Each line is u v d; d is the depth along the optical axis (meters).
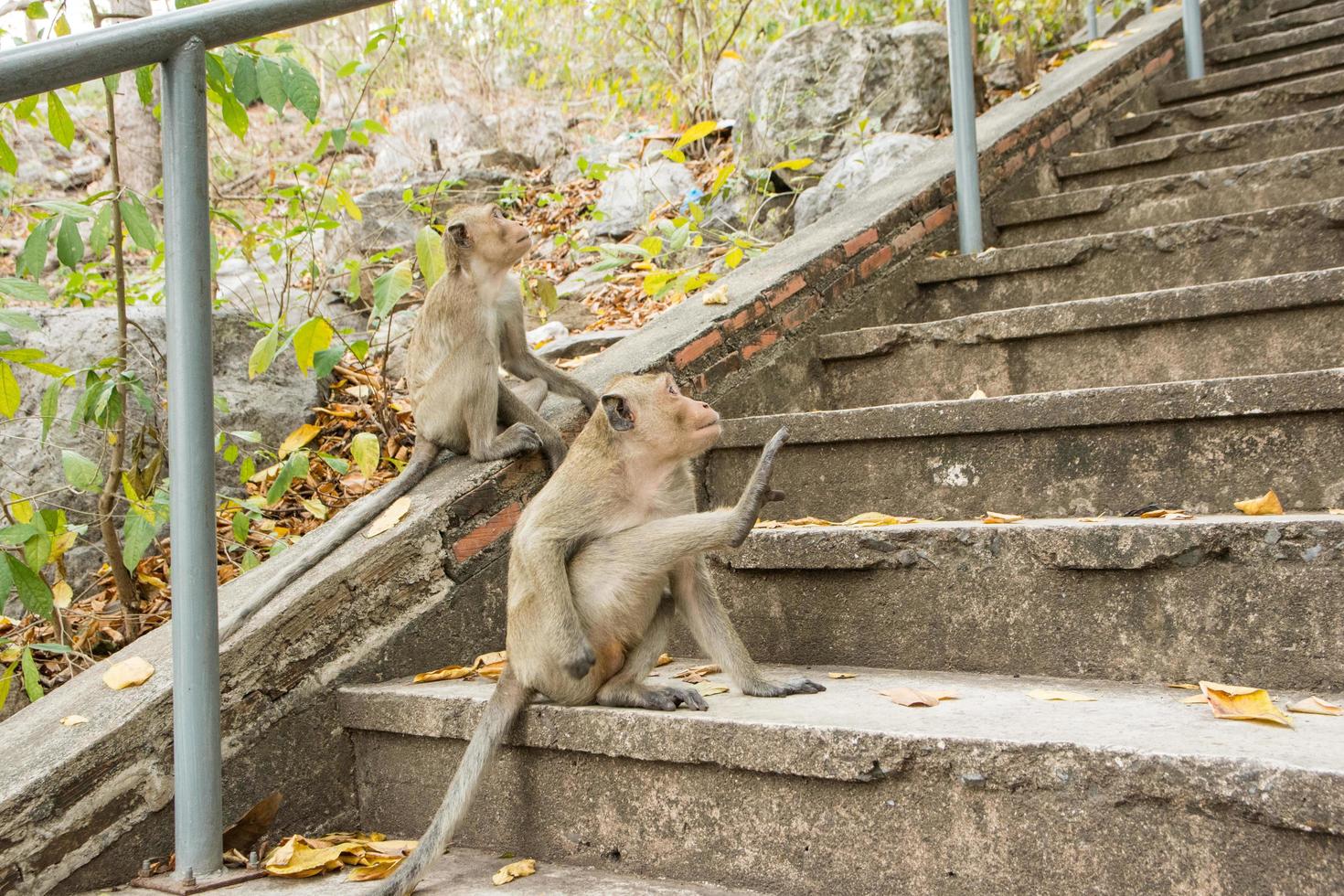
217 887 2.81
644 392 3.12
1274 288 4.14
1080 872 2.20
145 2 5.96
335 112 11.55
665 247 7.76
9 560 3.41
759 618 3.58
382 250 7.83
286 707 3.30
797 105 8.20
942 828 2.35
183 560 2.83
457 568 3.79
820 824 2.50
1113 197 5.89
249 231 6.04
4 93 2.55
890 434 4.01
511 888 2.68
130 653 3.57
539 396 4.47
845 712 2.68
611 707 2.94
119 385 4.07
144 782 3.04
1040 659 3.14
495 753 3.04
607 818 2.82
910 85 8.12
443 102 10.86
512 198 8.52
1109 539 3.02
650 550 2.91
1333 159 5.31
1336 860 1.94
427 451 4.19
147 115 9.22
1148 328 4.42
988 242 6.21
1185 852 2.09
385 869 2.85
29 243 3.77
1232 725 2.38
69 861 2.89
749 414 4.78
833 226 5.72
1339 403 3.29
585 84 11.42
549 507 3.02
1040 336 4.62
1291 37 7.61
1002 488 3.85
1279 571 2.83
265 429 5.52
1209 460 3.52
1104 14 10.17
